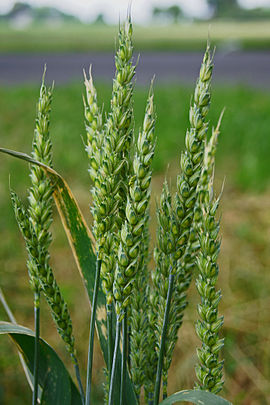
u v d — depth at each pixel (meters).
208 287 0.37
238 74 6.16
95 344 0.94
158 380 0.39
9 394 0.79
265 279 1.17
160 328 0.39
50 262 1.28
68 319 0.40
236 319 1.02
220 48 11.23
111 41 13.84
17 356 0.87
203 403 0.36
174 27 23.42
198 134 0.35
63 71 6.79
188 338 0.96
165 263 0.37
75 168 1.91
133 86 0.35
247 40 13.10
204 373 0.38
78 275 1.21
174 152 2.08
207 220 0.37
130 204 0.34
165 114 2.89
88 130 0.36
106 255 0.36
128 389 0.40
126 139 0.35
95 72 6.43
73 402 0.43
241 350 0.93
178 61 8.41
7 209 1.46
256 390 0.83
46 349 0.42
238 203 1.62
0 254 1.25
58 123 2.66
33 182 0.38
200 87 0.35
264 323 1.00
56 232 1.40
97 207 0.35
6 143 2.32
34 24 33.56
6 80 5.82
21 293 1.11
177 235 0.36
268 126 2.46
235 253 1.30
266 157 2.01
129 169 0.36
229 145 2.19
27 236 0.38
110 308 0.37
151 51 10.98
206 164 0.39
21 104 3.54
